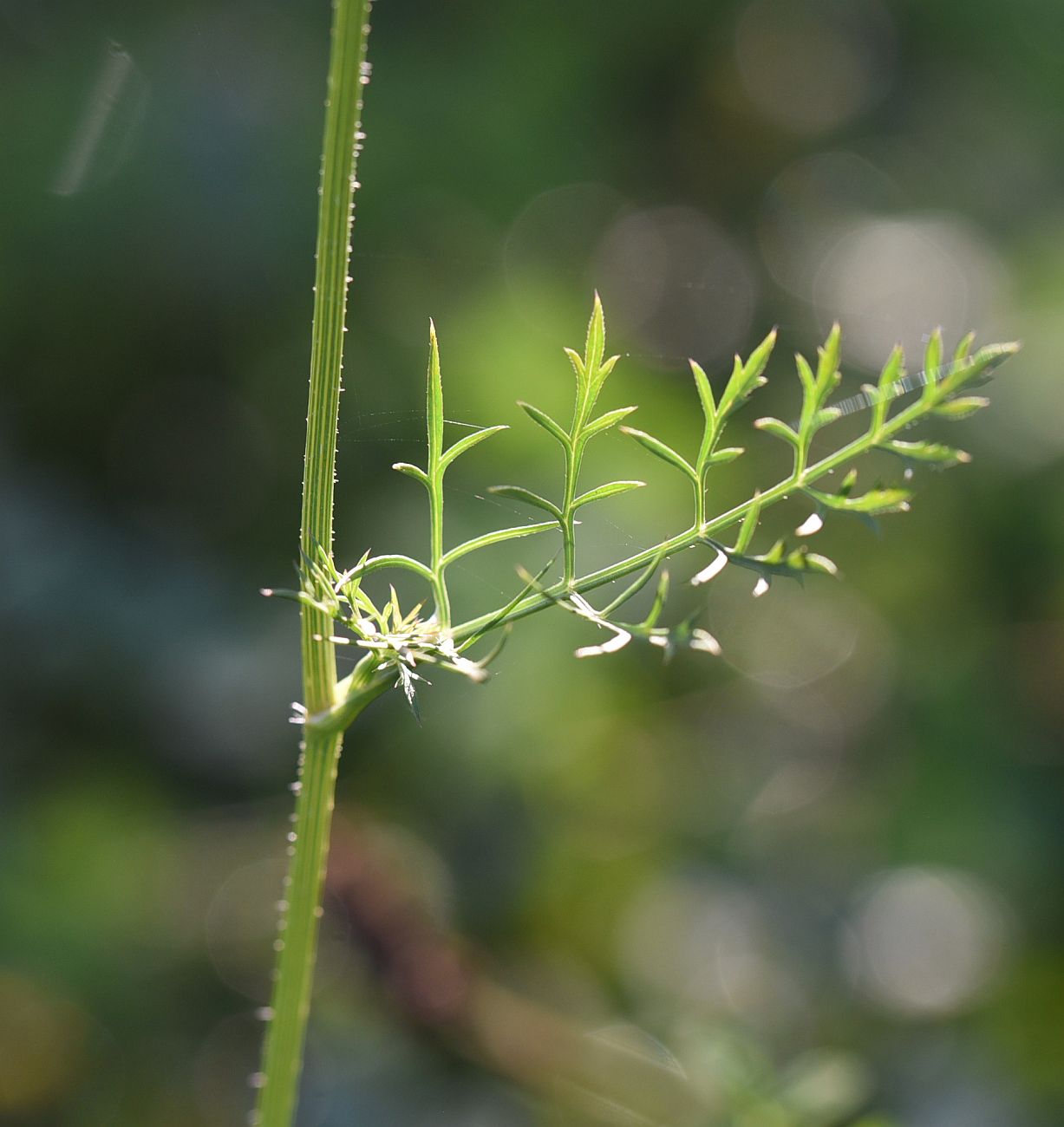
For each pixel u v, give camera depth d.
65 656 0.70
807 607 0.87
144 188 0.76
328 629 0.41
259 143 0.79
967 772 0.78
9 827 0.68
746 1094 0.52
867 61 1.07
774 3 1.03
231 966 0.71
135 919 0.69
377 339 0.79
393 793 0.71
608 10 0.98
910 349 0.94
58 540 0.72
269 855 0.72
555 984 0.70
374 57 0.89
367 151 0.84
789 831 0.78
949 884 0.74
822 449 0.88
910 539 0.86
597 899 0.74
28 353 0.76
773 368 0.95
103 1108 0.65
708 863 0.77
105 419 0.77
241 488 0.78
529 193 0.90
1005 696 0.81
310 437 0.40
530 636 0.70
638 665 0.77
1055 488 0.83
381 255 0.82
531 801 0.73
